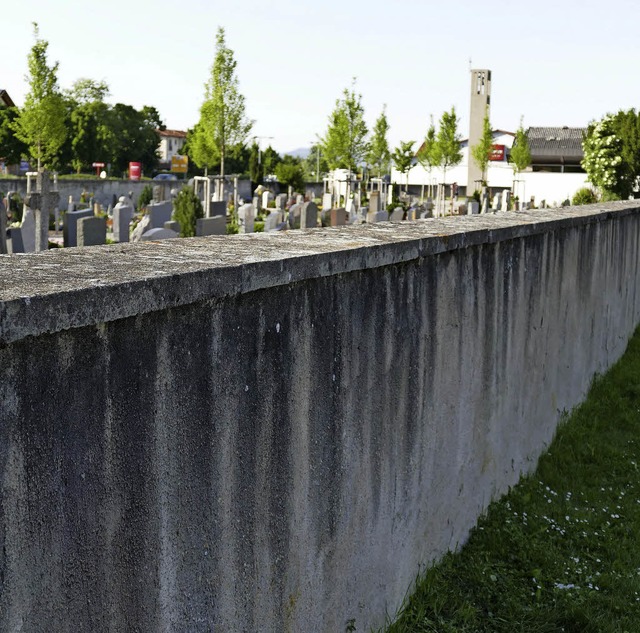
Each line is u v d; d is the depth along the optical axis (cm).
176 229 1428
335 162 4416
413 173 6981
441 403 455
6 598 186
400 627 403
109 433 214
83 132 6625
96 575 213
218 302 254
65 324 192
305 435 312
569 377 780
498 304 541
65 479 201
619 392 879
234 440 267
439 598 439
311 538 325
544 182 6094
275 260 274
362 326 351
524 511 575
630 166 4459
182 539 246
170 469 238
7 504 185
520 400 617
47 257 258
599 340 916
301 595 321
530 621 441
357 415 354
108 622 218
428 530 457
